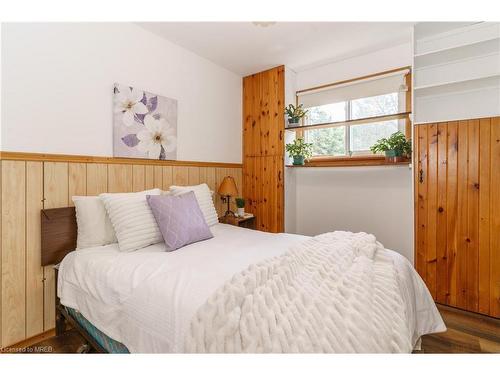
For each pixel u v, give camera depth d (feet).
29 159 5.43
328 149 10.55
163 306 3.45
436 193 7.08
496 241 6.31
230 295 3.12
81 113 6.26
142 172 7.59
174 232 5.62
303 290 3.29
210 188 10.01
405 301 4.16
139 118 7.46
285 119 10.50
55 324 5.80
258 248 5.63
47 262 5.61
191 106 9.23
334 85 10.09
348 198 9.96
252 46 8.85
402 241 8.83
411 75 7.84
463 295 6.73
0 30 5.08
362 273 3.77
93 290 4.46
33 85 5.49
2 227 5.12
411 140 8.14
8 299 5.21
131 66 7.32
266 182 10.89
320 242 5.35
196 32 7.89
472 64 7.59
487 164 6.41
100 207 5.93
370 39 8.39
